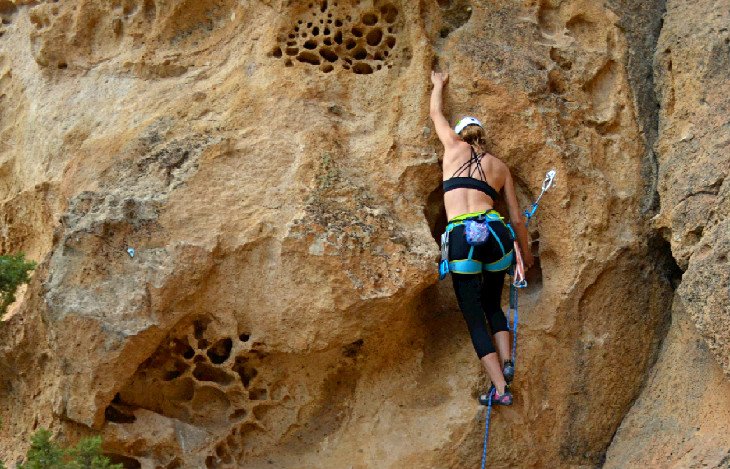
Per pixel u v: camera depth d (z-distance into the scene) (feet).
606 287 17.65
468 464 16.74
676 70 18.31
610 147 18.20
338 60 17.99
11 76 21.17
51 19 19.66
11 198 19.83
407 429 16.97
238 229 16.46
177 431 16.56
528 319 17.34
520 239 17.04
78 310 15.80
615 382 17.66
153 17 18.94
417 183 17.28
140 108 18.19
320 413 17.54
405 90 17.69
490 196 16.83
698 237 16.65
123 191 16.75
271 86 17.60
